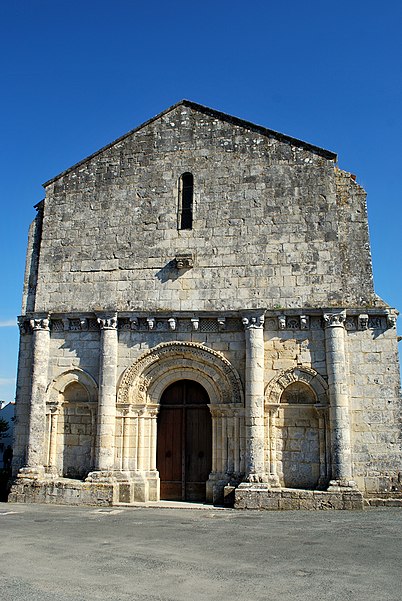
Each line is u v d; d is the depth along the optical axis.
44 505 21.09
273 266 22.50
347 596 9.43
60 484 21.56
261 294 22.30
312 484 20.80
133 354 22.70
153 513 19.11
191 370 22.58
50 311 23.48
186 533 15.16
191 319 22.41
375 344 21.39
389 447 20.45
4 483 24.89
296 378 21.41
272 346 21.83
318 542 13.88
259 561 11.88
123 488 21.36
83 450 22.61
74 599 9.25
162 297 23.02
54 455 22.62
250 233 22.98
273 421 21.30
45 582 10.25
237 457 21.20
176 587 9.95
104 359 22.47
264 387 21.52
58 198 25.09
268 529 15.79
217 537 14.56
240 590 9.78
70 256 24.25
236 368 21.86
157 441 22.98
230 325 22.31
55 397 23.00
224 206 23.47
